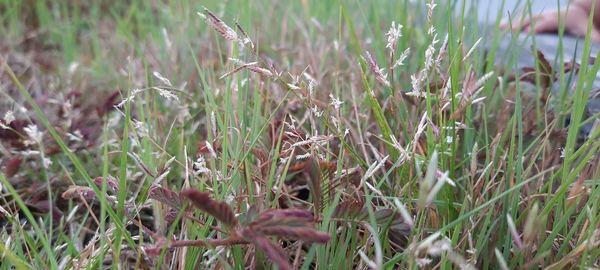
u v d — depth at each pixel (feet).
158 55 1.31
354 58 1.05
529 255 0.56
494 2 1.43
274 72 0.66
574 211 0.63
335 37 1.24
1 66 1.15
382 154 0.71
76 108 1.02
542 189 0.64
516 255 0.56
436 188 0.45
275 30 1.43
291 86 0.65
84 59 1.44
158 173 0.65
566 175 0.60
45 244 0.54
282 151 0.66
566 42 1.12
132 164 0.85
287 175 0.74
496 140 0.68
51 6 1.84
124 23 1.55
